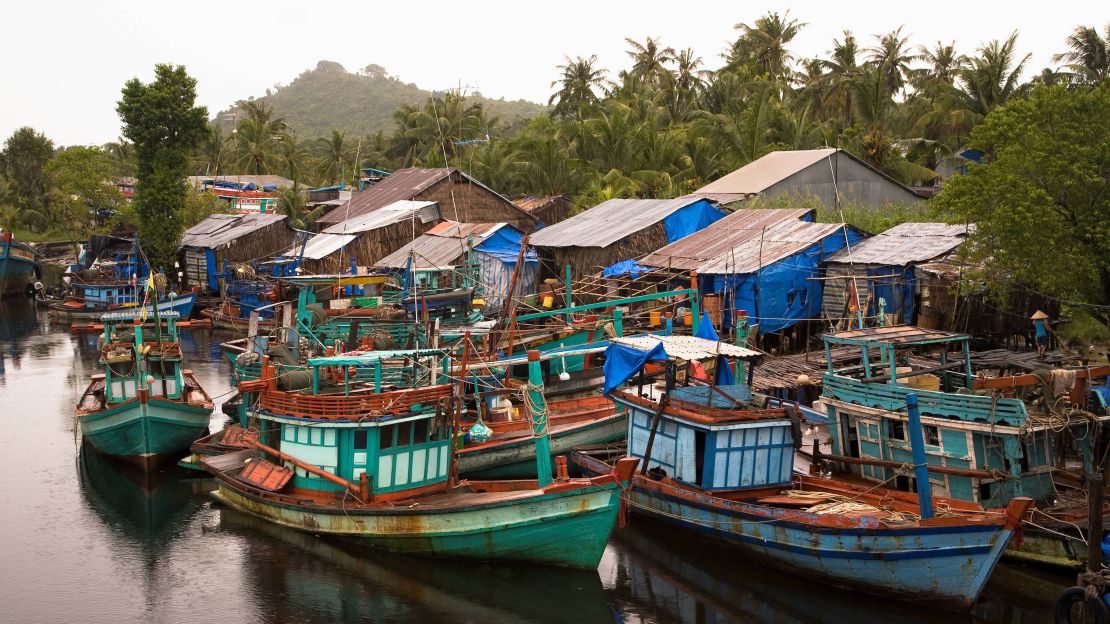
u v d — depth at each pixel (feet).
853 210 147.13
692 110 249.75
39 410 117.39
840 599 62.75
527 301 142.72
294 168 346.95
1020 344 101.45
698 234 139.95
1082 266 81.92
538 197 223.30
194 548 72.74
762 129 204.44
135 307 144.25
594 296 134.72
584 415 89.66
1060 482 66.64
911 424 57.93
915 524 57.26
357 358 72.02
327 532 71.82
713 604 63.16
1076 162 82.12
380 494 70.54
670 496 70.49
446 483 73.87
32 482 89.71
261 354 91.20
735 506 65.57
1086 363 78.13
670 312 119.44
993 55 192.34
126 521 79.10
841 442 73.77
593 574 66.08
